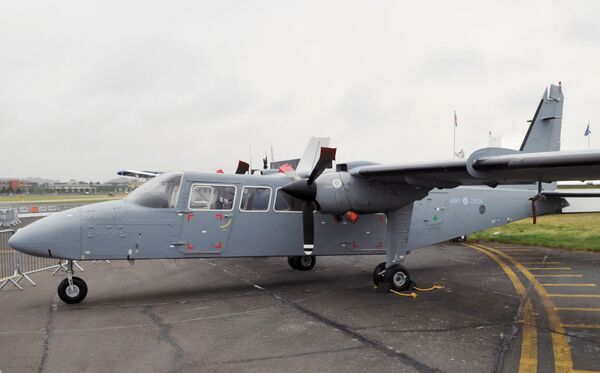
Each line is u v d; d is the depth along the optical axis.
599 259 12.23
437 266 11.60
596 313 7.00
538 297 8.09
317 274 10.81
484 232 18.67
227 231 8.71
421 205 10.71
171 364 5.00
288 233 9.30
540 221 22.00
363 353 5.32
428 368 4.85
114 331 6.27
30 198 72.25
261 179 9.15
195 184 8.52
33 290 9.14
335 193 8.30
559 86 12.51
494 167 6.55
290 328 6.36
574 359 5.09
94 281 10.09
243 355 5.28
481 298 8.10
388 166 7.89
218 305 7.77
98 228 7.84
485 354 5.27
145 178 17.83
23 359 5.19
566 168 6.01
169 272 11.21
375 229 10.09
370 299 8.16
